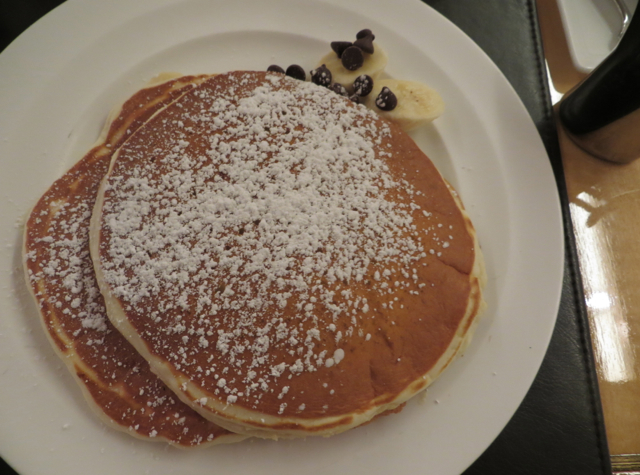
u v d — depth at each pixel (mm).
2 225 191
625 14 257
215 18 228
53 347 172
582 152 235
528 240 207
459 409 183
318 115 198
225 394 161
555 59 255
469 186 216
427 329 173
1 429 167
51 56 210
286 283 170
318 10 233
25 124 203
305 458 174
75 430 170
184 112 195
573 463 190
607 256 219
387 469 174
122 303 168
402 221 182
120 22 218
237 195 181
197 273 171
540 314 197
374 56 229
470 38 244
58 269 180
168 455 170
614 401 201
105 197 181
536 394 198
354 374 166
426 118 219
